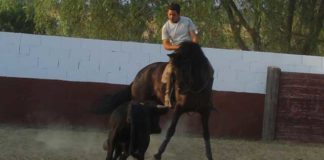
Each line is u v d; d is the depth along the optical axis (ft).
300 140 42.14
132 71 42.50
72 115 42.42
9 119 42.24
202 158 33.68
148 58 42.47
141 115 25.22
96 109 33.32
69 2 59.16
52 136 38.45
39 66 42.42
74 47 42.50
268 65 42.60
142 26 60.39
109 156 25.61
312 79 42.11
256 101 42.50
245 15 62.75
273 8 59.67
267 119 42.11
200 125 42.11
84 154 32.63
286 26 62.03
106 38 60.75
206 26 58.34
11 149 32.91
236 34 63.67
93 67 42.50
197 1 56.03
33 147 34.01
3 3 63.46
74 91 42.37
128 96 33.94
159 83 32.37
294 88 42.22
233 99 42.42
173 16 31.94
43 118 42.37
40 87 42.34
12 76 42.29
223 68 42.50
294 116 42.24
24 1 64.03
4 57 42.24
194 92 30.58
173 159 32.86
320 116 42.11
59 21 62.18
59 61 42.47
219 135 42.34
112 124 25.67
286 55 42.60
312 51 63.87
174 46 31.81
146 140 25.53
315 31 63.46
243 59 42.52
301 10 63.05
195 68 30.63
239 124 42.47
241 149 37.40
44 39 42.47
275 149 38.27
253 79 42.52
